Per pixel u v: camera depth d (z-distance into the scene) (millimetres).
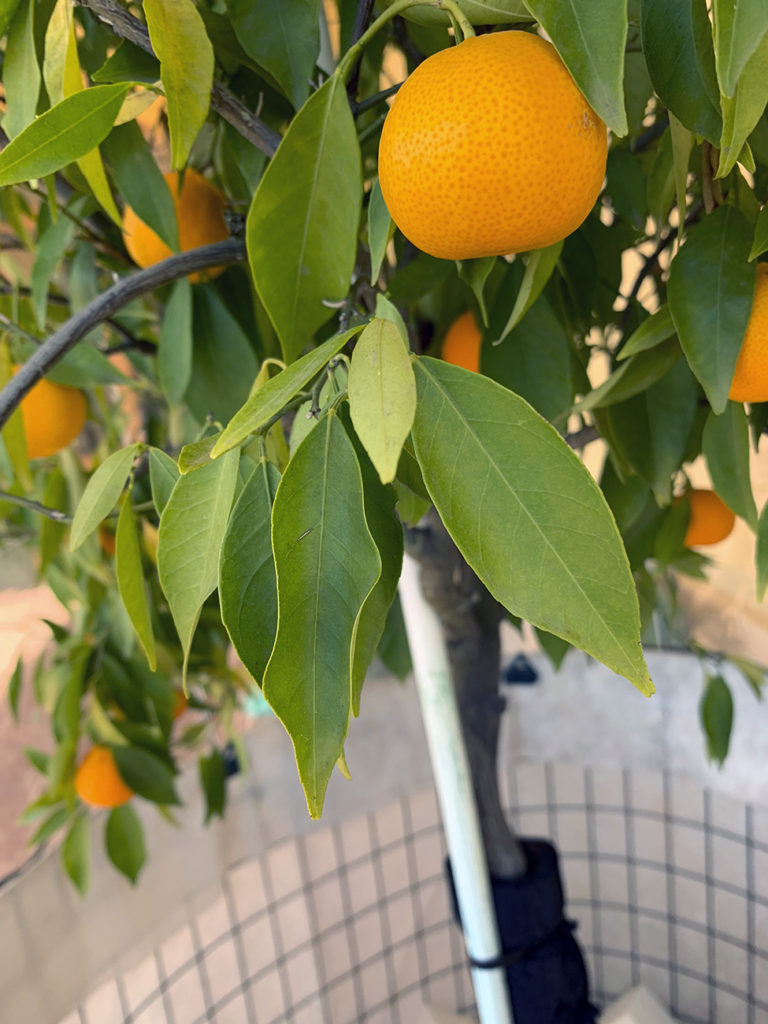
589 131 191
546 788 956
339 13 331
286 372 179
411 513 279
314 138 243
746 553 761
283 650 185
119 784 573
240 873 874
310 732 186
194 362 397
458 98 183
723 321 243
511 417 179
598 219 351
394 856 970
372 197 247
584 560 174
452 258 221
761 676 681
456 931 1035
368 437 157
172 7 217
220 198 381
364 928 971
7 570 733
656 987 1001
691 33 207
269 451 235
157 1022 811
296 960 926
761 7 157
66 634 623
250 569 203
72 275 433
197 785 828
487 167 185
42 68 285
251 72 317
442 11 224
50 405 414
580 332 360
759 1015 924
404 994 1017
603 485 399
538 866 599
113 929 760
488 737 563
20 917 677
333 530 191
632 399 333
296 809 898
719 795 865
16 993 669
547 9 181
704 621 808
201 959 851
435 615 451
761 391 261
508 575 177
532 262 260
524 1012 583
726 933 923
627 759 903
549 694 911
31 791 743
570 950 597
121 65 271
